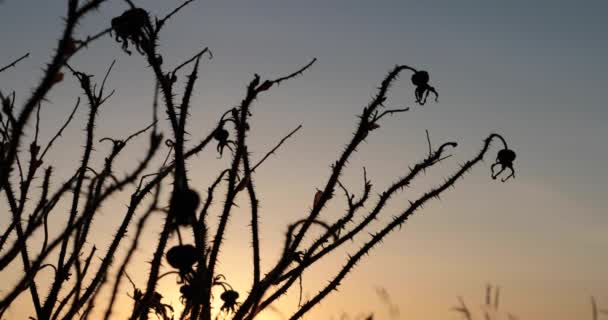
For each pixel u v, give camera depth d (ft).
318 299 11.36
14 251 8.04
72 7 7.18
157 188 9.14
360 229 11.50
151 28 11.36
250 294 10.87
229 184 11.25
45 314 9.41
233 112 11.59
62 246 9.62
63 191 8.47
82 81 10.25
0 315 7.84
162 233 9.61
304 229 11.44
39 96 7.31
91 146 9.77
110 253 9.54
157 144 7.52
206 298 10.51
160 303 10.25
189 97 10.48
